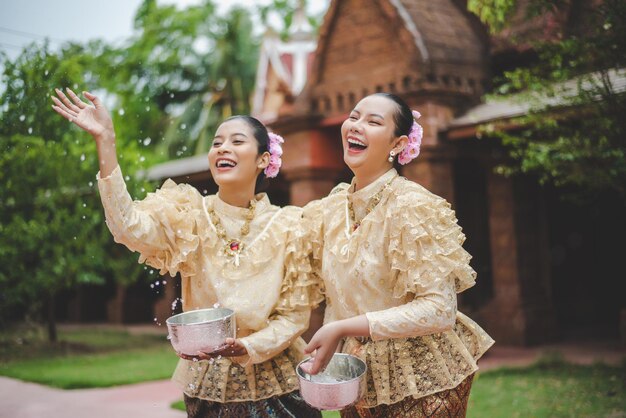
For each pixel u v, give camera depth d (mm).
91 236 11383
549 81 5977
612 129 5383
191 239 2969
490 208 10438
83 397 7781
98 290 20125
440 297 2510
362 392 2504
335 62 9727
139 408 7059
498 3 5363
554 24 6035
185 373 3148
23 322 16266
